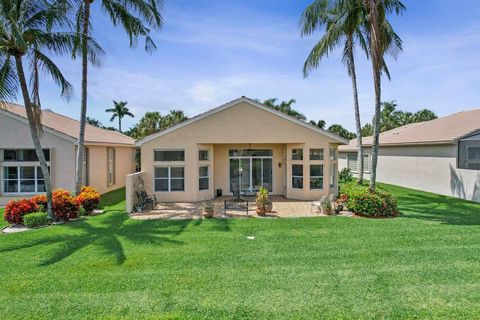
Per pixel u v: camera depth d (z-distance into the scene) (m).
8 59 11.35
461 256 8.00
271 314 5.27
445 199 17.59
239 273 7.03
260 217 13.10
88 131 22.09
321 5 16.22
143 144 17.16
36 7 11.26
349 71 19.36
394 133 28.23
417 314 5.22
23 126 17.12
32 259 7.95
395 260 7.77
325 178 17.77
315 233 10.43
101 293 6.06
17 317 5.20
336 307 5.48
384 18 13.62
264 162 19.92
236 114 17.48
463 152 18.31
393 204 13.07
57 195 12.84
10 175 17.27
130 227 11.27
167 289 6.22
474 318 5.10
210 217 12.98
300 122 17.58
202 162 17.84
